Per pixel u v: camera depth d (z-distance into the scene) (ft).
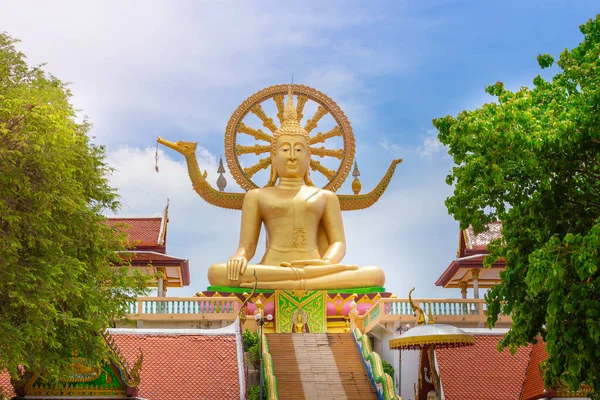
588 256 75.87
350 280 155.12
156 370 109.29
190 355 111.75
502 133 80.74
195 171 166.40
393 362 134.41
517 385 112.88
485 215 90.43
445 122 88.84
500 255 92.43
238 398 107.55
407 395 126.11
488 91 90.99
